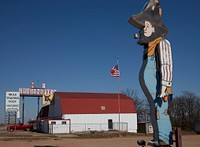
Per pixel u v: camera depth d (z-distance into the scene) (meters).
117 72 51.38
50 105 66.56
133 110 61.66
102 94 64.56
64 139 36.78
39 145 25.58
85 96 61.69
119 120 56.88
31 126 65.12
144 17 14.27
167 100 14.12
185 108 80.00
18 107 39.78
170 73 14.20
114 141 33.72
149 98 14.14
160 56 14.12
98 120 58.59
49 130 53.97
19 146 24.19
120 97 63.81
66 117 56.59
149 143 14.10
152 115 14.12
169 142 13.91
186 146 27.22
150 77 14.13
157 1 14.73
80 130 56.91
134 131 60.41
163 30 14.55
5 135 43.06
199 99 80.56
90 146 26.30
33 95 76.25
